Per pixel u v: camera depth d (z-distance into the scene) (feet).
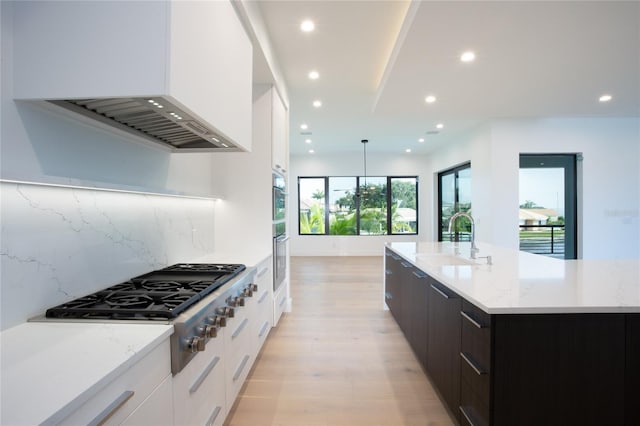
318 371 7.89
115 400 2.66
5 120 3.52
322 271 20.77
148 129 5.23
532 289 5.18
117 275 5.24
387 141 22.66
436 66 9.53
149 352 3.15
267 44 8.60
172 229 7.12
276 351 8.98
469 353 4.96
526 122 16.55
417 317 7.94
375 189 28.22
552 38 8.00
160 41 3.59
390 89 11.39
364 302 13.70
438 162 25.30
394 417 6.18
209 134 5.32
